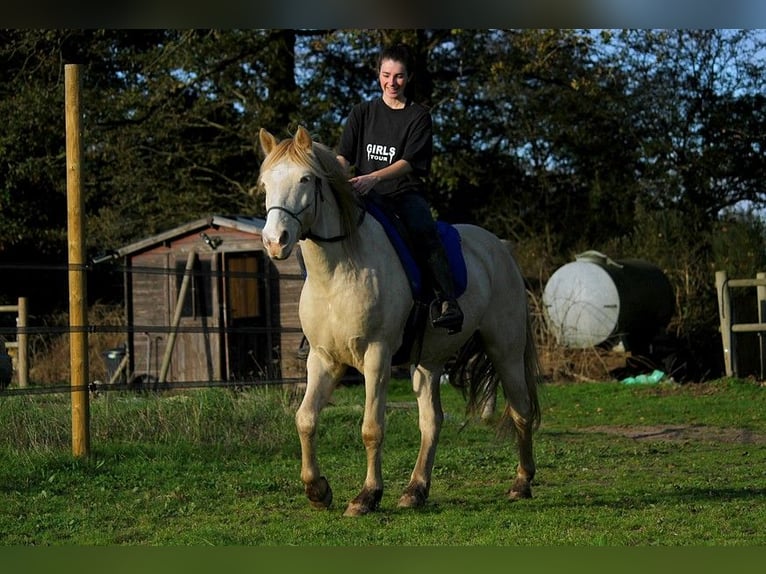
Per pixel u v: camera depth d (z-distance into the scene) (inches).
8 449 366.0
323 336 259.1
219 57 951.0
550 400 613.9
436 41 954.7
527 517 261.0
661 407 573.9
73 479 321.7
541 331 768.9
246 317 712.4
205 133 1025.5
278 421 419.2
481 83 984.9
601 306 732.0
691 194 1072.2
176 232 710.5
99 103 928.3
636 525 251.0
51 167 908.0
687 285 820.6
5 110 899.4
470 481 328.8
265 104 956.0
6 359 620.4
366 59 972.6
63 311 1067.3
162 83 936.3
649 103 1073.5
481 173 1032.2
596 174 1071.6
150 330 386.9
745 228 848.3
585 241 1024.2
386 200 277.0
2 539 242.5
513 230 1066.1
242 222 695.7
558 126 1041.5
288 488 308.7
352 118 282.8
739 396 619.2
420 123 276.4
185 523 260.8
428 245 272.8
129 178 991.6
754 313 795.4
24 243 1055.6
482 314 295.6
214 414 411.8
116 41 950.4
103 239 1041.5
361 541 232.2
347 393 589.9
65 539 243.8
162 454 368.5
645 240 889.5
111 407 413.4
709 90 1089.4
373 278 256.1
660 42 1023.6
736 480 328.2
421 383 291.7
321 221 249.6
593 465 364.2
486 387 313.4
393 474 339.6
